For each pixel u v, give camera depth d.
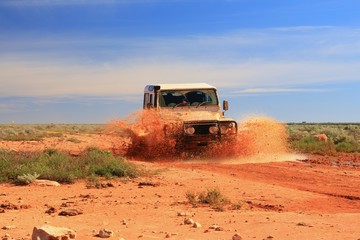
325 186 15.34
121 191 13.94
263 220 9.81
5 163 17.52
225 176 17.47
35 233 7.63
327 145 30.53
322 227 9.07
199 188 14.49
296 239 8.16
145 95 26.38
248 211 10.98
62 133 55.03
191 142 23.02
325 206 11.78
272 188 14.62
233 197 12.91
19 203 12.00
